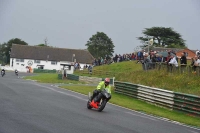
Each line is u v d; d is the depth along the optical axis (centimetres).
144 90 4453
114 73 8588
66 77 8900
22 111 2588
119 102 4144
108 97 2995
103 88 3127
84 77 8350
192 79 4756
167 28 17738
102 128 2130
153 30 17788
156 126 2516
